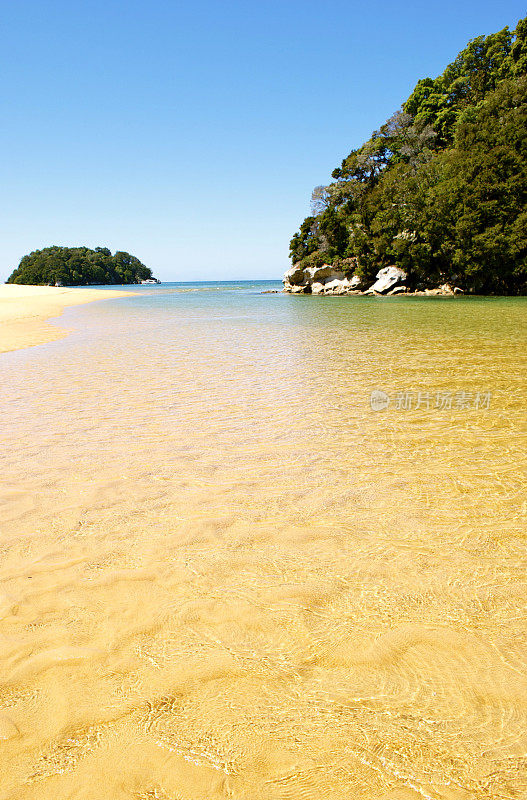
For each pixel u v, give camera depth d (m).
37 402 8.28
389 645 2.67
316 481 4.83
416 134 54.78
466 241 42.62
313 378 9.69
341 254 57.34
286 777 1.94
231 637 2.75
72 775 1.96
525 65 53.91
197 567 3.44
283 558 3.53
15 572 3.41
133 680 2.45
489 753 2.03
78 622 2.90
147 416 7.24
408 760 2.00
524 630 2.77
